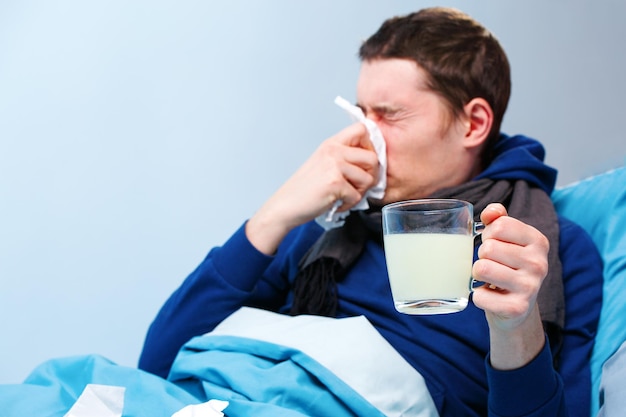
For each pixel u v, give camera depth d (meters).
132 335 2.44
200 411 1.04
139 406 1.13
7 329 2.46
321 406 1.15
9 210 2.50
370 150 1.56
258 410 1.10
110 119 2.49
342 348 1.23
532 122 2.33
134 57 2.50
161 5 2.50
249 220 1.60
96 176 2.49
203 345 1.33
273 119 2.48
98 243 2.47
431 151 1.56
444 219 1.02
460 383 1.36
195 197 2.47
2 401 1.15
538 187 1.63
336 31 2.45
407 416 1.21
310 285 1.58
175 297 1.63
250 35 2.48
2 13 2.55
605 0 2.29
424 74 1.55
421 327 1.41
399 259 1.04
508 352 1.08
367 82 1.59
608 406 1.13
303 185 1.54
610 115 2.29
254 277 1.57
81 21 2.52
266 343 1.25
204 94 2.49
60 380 1.29
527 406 1.10
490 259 0.96
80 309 2.45
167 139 2.48
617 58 2.28
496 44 1.65
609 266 1.47
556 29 2.32
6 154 2.51
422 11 1.65
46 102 2.51
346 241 1.58
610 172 1.70
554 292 1.40
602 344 1.34
